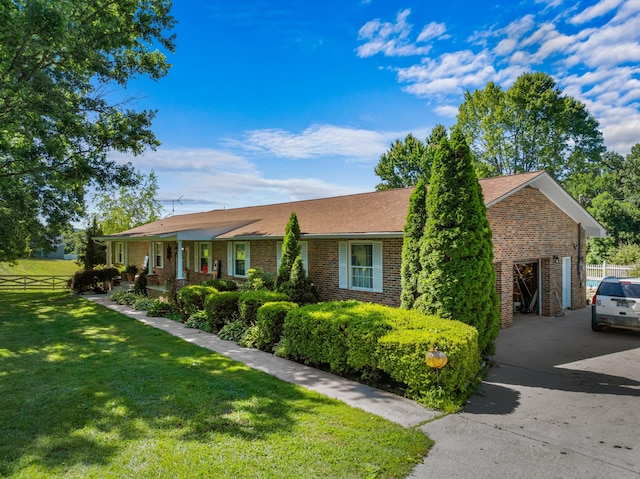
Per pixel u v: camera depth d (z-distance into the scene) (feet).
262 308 31.96
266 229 55.83
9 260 78.95
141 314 49.39
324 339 25.71
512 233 41.98
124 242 94.79
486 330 27.40
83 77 50.14
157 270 85.40
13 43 34.01
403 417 18.44
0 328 40.65
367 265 42.93
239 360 28.22
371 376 23.39
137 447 14.99
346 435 16.19
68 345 32.71
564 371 26.66
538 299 48.24
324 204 60.90
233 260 62.80
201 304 43.75
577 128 113.39
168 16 53.21
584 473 13.83
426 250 27.68
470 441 16.16
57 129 48.67
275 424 17.13
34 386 22.07
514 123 117.60
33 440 15.57
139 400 19.93
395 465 13.99
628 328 36.47
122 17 47.65
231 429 16.58
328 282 47.52
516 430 17.29
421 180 29.91
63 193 59.82
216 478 12.98
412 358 20.75
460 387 20.92
